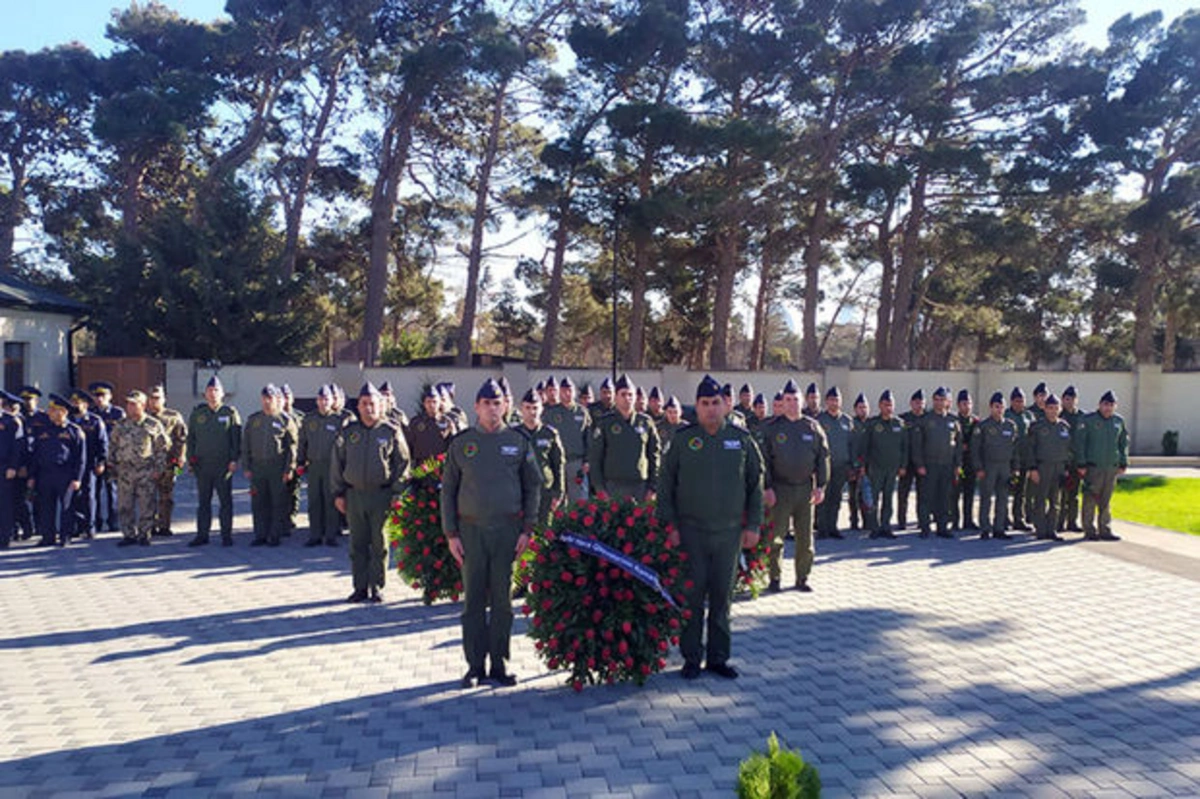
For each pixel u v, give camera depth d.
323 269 37.69
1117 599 8.54
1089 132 31.81
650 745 4.88
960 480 13.10
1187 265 34.84
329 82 33.16
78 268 28.70
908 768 4.60
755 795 3.24
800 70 28.77
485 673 6.00
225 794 4.27
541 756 4.73
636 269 31.80
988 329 44.56
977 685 5.96
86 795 4.25
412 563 7.88
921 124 30.62
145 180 36.59
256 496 11.12
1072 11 31.42
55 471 10.96
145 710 5.41
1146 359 34.81
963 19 30.38
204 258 25.14
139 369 22.86
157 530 12.02
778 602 8.42
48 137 37.16
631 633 5.69
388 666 6.32
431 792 4.29
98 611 7.84
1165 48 32.62
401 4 31.92
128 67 34.41
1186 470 25.08
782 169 28.52
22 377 20.45
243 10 32.12
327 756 4.72
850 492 13.12
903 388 29.52
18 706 5.47
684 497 6.07
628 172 30.66
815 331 33.03
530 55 31.81
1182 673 6.24
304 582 9.09
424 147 34.16
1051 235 34.03
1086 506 12.36
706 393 6.00
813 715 5.37
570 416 12.16
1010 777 4.49
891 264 35.72
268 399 11.05
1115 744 4.95
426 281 41.03
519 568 6.07
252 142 32.31
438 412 10.98
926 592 8.86
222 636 7.08
